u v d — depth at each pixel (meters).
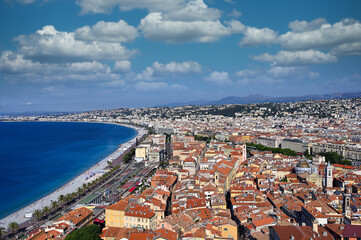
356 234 177.75
